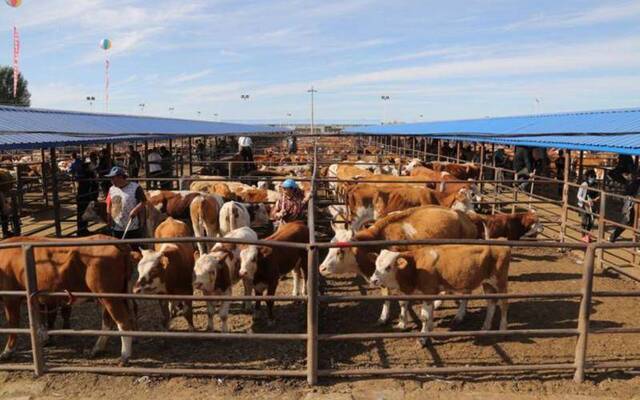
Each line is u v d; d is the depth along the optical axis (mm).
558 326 6312
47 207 15664
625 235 11656
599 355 5441
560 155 19656
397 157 24266
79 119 17016
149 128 21406
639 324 6324
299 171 18188
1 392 4605
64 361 5320
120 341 5836
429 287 5637
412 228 6895
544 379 4832
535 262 9570
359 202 9594
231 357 5395
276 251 6320
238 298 4637
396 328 6258
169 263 5633
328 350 5566
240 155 21656
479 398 4469
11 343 5320
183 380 4809
